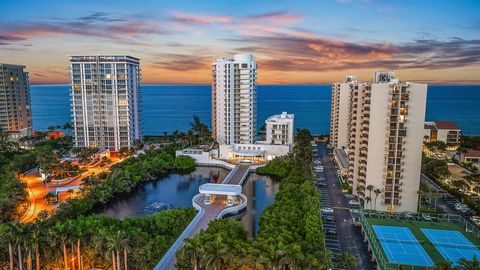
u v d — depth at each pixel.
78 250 77.19
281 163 174.50
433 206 119.69
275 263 65.62
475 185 131.25
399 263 77.69
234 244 76.06
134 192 145.62
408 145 110.62
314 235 82.69
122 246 73.62
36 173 166.50
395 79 117.31
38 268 75.06
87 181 129.25
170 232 99.44
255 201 133.75
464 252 84.62
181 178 169.75
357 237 96.31
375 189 114.50
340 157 178.00
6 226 81.62
